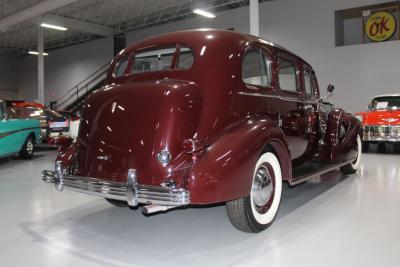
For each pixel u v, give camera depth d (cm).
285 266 232
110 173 274
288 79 375
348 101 1193
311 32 1311
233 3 1528
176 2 1481
